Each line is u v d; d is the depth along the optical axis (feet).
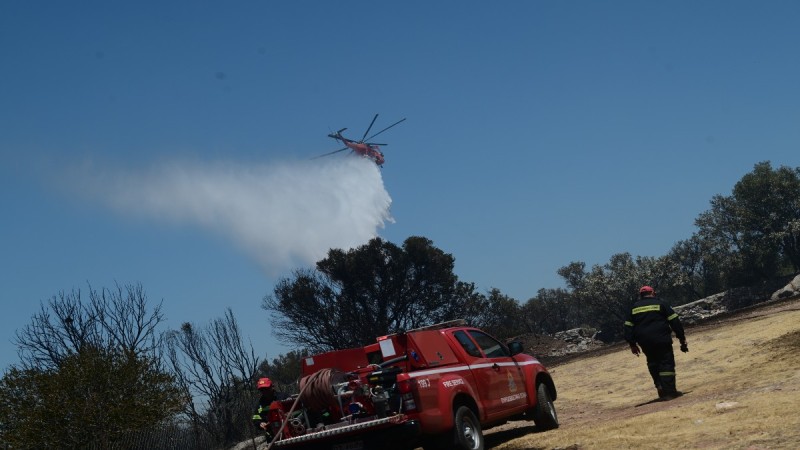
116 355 64.23
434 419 31.40
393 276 156.15
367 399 31.32
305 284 154.71
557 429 40.47
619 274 258.37
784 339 48.83
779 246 243.81
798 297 110.63
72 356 64.08
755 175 252.21
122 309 80.59
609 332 226.79
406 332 33.30
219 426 83.82
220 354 92.68
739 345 53.78
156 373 66.28
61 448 59.82
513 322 189.06
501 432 45.93
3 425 60.44
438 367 33.86
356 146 213.46
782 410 28.66
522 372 40.81
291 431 32.37
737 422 28.37
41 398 61.11
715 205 260.21
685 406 35.83
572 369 78.48
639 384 53.42
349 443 31.07
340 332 153.48
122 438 63.72
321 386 32.09
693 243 270.46
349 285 155.02
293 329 155.94
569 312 323.78
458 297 160.35
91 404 60.59
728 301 227.61
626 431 31.68
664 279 255.91
